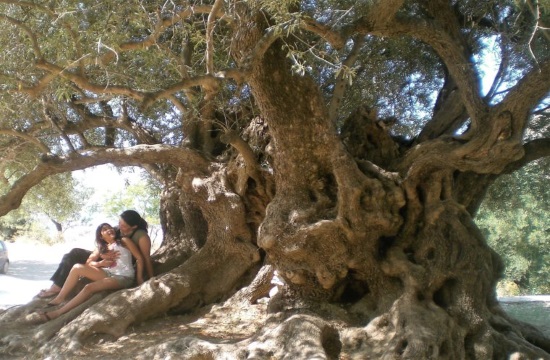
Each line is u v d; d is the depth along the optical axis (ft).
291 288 23.76
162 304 25.89
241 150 24.82
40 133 32.40
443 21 24.39
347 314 22.85
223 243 27.73
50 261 96.27
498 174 24.76
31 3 19.30
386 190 22.30
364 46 31.63
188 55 26.96
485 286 21.74
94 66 25.14
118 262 27.12
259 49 18.65
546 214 74.02
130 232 28.09
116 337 23.91
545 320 34.12
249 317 26.13
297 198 22.59
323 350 19.30
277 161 22.84
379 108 34.81
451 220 22.44
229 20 20.79
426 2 24.58
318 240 22.07
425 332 19.62
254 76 20.84
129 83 26.96
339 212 21.70
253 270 27.91
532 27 23.86
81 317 24.08
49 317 25.66
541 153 24.20
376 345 20.76
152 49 24.70
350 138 24.12
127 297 25.20
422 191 22.82
